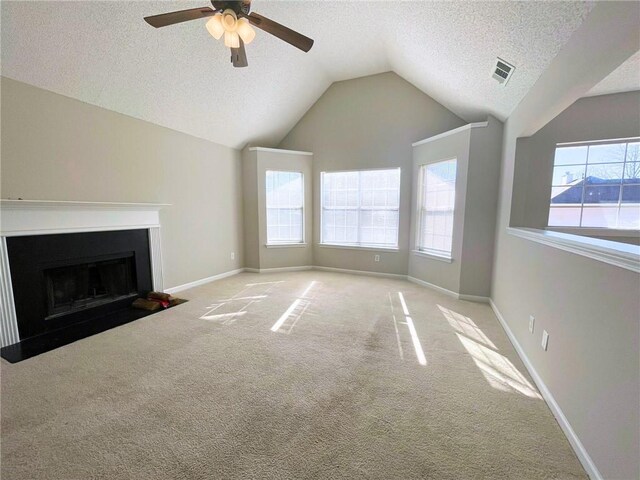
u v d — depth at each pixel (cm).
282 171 531
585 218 331
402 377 206
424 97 450
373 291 417
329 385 197
